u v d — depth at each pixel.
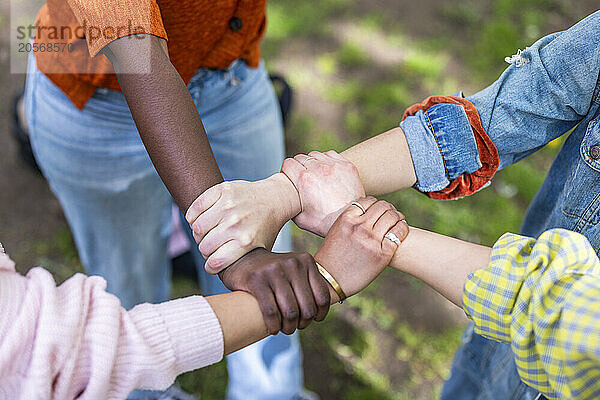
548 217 1.24
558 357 0.84
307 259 0.98
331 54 3.19
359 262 1.03
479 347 1.46
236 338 0.93
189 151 1.02
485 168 1.22
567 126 1.18
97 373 0.81
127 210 1.63
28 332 0.78
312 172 1.13
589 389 0.84
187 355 0.89
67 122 1.44
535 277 0.90
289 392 1.98
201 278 1.93
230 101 1.51
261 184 1.09
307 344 2.29
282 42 3.22
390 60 3.18
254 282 0.96
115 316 0.84
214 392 2.17
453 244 1.04
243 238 1.01
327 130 2.88
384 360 2.26
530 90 1.14
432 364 2.26
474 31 3.35
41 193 2.62
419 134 1.20
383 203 1.09
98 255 1.76
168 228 1.85
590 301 0.82
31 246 2.47
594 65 1.06
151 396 2.07
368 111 2.97
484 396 1.39
